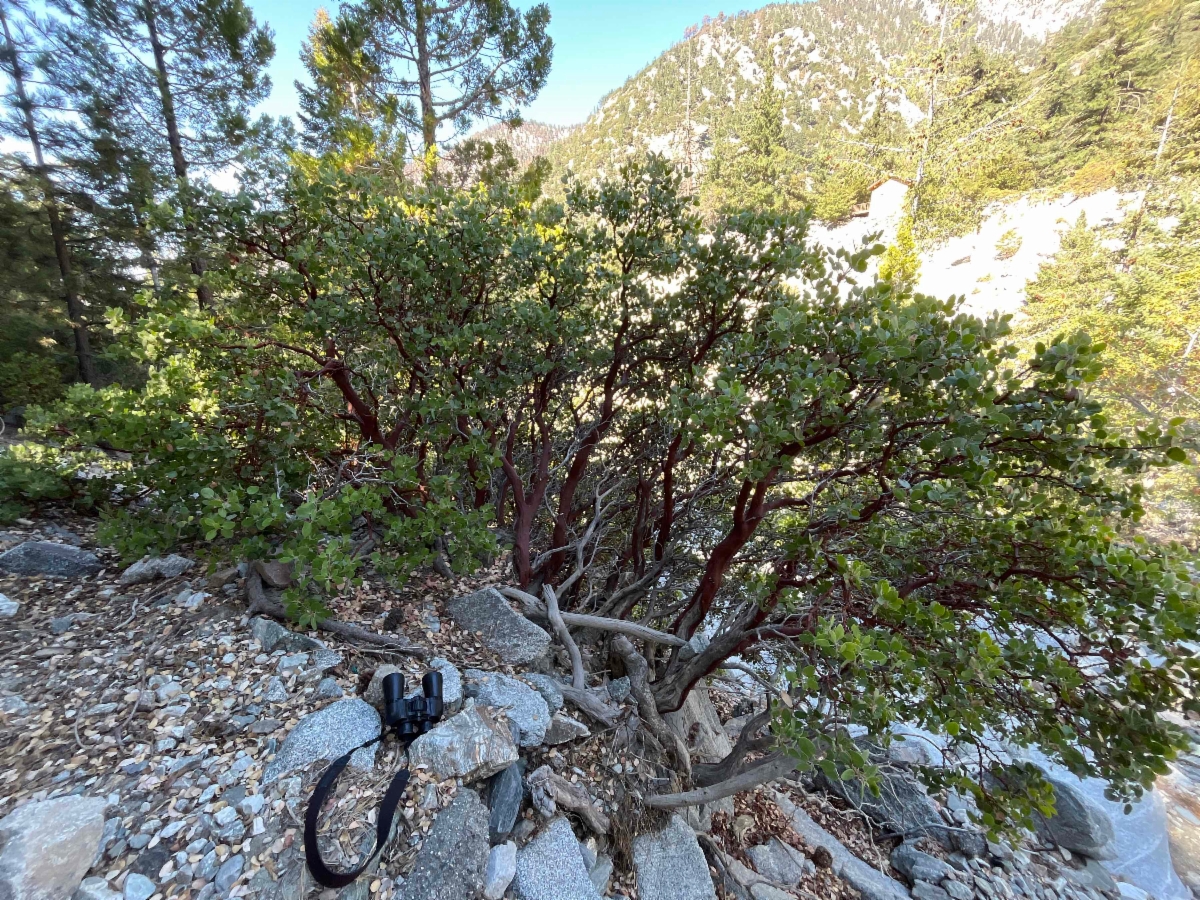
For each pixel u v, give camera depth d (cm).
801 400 239
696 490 424
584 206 378
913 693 248
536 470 451
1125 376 1132
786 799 457
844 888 375
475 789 258
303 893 185
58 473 419
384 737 254
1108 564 202
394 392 398
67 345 1302
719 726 481
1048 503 240
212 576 335
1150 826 521
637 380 444
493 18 1005
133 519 325
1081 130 2312
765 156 3647
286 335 372
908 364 212
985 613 283
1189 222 1486
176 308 343
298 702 260
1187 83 1852
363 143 867
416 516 346
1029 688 233
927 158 2423
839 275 253
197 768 219
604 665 418
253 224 334
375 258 313
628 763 337
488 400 370
